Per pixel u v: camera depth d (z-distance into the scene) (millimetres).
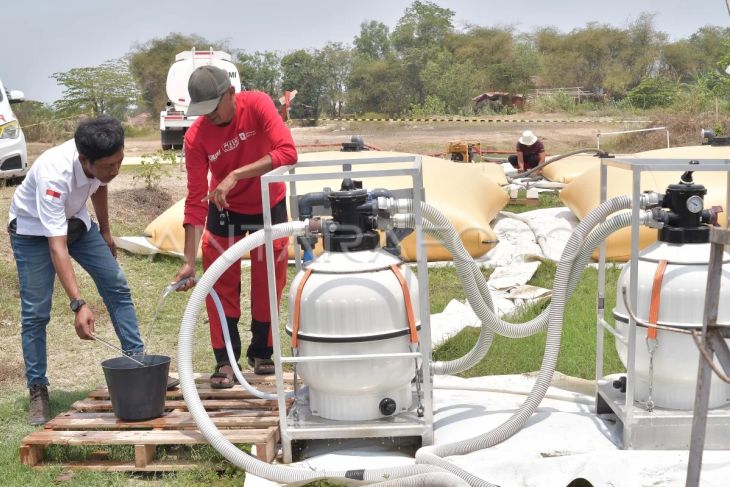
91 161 3844
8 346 5535
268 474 3350
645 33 57312
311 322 3484
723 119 19625
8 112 11484
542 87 55531
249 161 4078
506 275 7129
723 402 3598
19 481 3451
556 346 3686
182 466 3531
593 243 3635
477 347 4027
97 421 3795
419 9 59375
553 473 3262
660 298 3408
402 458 3588
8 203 9852
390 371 3535
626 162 3453
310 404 3787
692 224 3447
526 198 11094
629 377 3441
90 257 4168
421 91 46594
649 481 3152
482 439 3596
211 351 5371
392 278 3482
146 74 43000
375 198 3619
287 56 47906
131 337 4246
